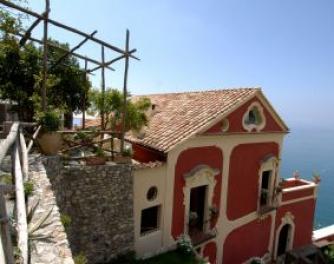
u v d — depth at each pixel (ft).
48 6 27.30
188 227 46.16
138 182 38.96
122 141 36.32
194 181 45.44
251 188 54.90
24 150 21.13
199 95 59.52
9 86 38.78
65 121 55.42
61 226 15.76
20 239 12.62
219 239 50.78
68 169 30.55
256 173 55.42
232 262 53.88
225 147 49.34
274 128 57.36
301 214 66.39
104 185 33.40
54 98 44.88
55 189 27.02
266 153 57.00
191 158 45.09
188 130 44.34
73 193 30.94
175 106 58.44
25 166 19.89
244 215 54.49
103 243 33.76
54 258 13.16
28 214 16.43
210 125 45.32
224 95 53.62
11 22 32.96
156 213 42.93
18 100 39.40
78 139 37.58
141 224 42.88
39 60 40.81
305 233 68.18
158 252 42.04
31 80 39.75
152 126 51.80
